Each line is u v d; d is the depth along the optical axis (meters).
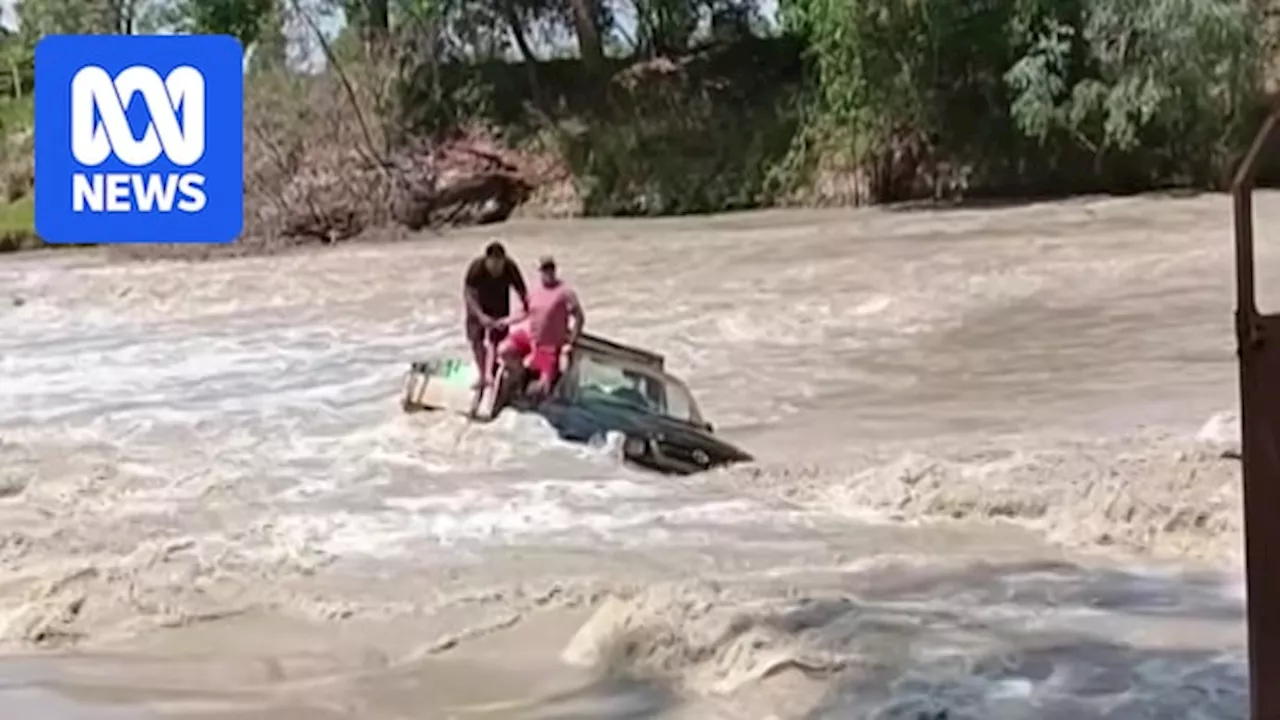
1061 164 42.53
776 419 15.96
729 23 50.22
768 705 6.08
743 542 9.47
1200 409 15.02
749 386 18.06
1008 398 16.55
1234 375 16.95
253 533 9.95
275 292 30.62
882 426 15.27
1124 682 6.17
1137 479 10.61
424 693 6.52
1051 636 6.92
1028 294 23.70
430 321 25.64
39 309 30.00
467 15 49.69
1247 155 3.72
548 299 13.89
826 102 45.69
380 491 11.55
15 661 7.12
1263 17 41.12
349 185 44.72
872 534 9.70
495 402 13.97
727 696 6.29
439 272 32.66
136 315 28.73
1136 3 39.69
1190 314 21.23
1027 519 10.08
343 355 22.25
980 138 43.28
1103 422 14.61
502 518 10.44
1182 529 9.40
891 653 6.62
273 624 7.69
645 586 8.03
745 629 6.88
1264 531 3.67
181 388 19.58
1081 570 8.48
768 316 23.30
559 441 13.33
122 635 7.55
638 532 9.86
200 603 8.12
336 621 7.71
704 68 49.06
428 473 12.28
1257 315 3.65
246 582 8.57
